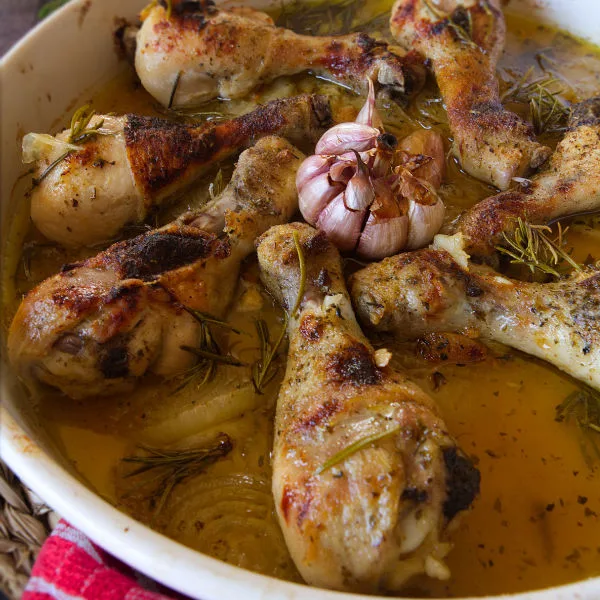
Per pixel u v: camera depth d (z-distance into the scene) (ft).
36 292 1.03
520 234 1.13
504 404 1.06
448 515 0.92
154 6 1.32
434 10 1.33
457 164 1.27
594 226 1.19
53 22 1.28
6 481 1.03
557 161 1.21
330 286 1.06
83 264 1.05
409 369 1.08
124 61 1.39
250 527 0.99
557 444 1.03
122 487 1.01
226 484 1.01
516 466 1.02
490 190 1.24
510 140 1.21
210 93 1.35
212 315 1.08
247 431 1.04
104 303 1.00
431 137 1.24
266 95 1.36
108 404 1.06
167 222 1.21
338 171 1.10
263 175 1.15
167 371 1.07
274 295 1.11
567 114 1.30
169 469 1.01
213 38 1.29
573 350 1.05
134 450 1.03
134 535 0.87
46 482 0.90
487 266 1.13
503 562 0.97
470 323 1.09
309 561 0.90
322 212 1.12
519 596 0.84
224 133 1.22
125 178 1.15
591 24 1.42
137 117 1.20
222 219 1.13
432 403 0.98
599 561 0.97
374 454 0.91
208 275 1.08
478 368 1.08
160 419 1.05
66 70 1.31
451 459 0.93
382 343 1.10
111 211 1.16
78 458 1.03
